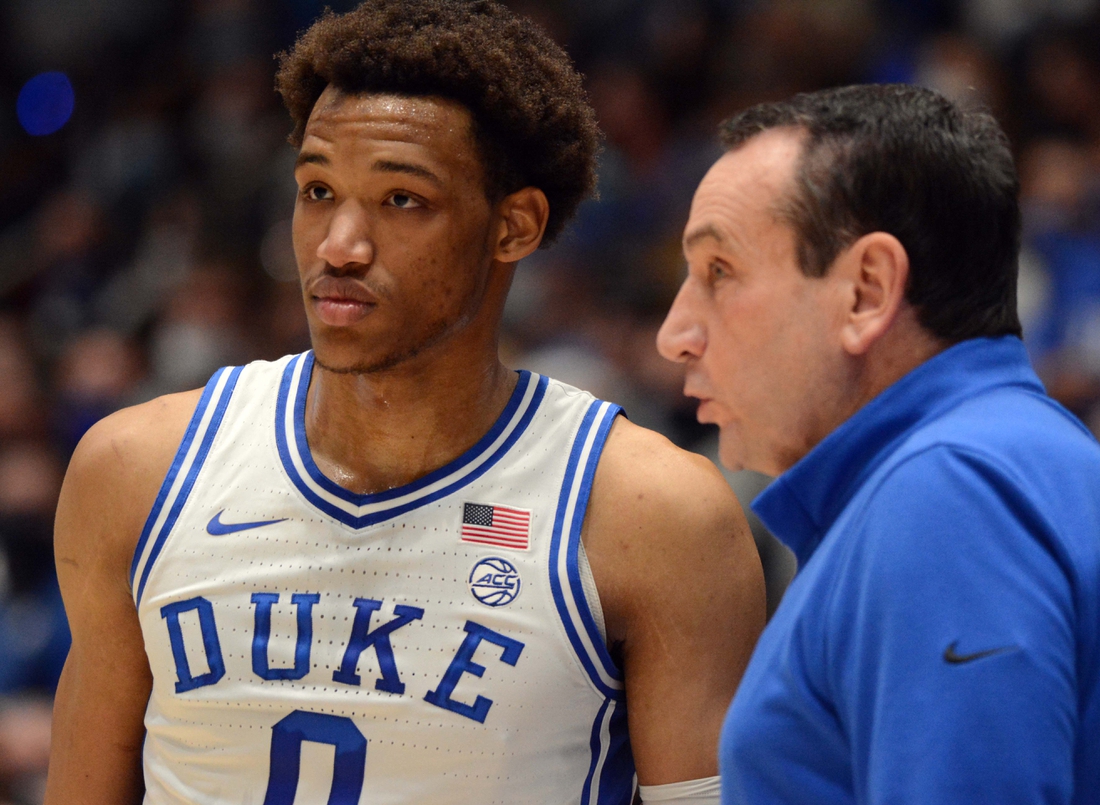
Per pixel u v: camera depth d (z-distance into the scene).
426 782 5.44
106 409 17.72
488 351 5.85
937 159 4.50
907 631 3.90
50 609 14.08
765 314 4.61
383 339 5.45
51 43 26.55
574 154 5.86
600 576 5.62
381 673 5.46
